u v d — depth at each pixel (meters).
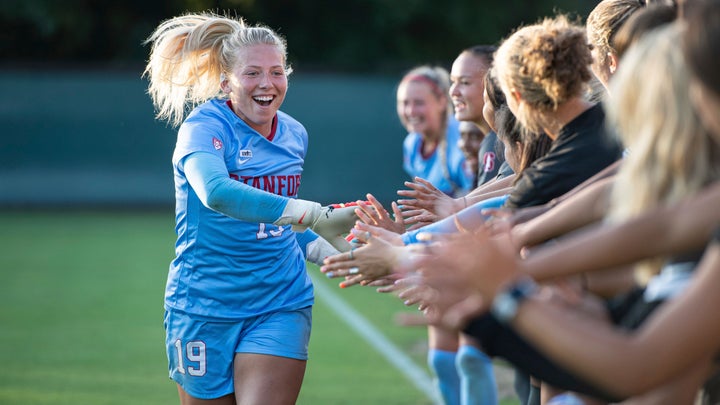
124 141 69.69
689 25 7.07
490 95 14.80
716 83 6.90
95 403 22.00
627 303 9.26
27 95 68.88
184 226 15.53
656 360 6.59
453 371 19.47
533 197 11.77
